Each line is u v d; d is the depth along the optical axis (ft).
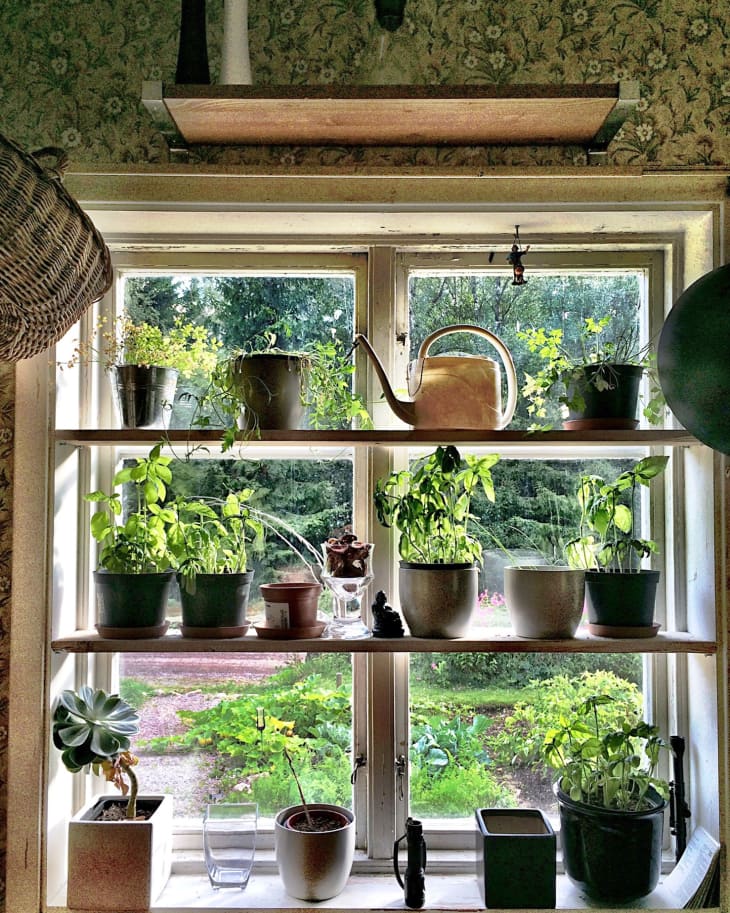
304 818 4.79
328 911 4.43
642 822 4.40
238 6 4.63
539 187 4.72
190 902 4.55
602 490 5.04
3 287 3.39
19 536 4.47
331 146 4.82
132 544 4.72
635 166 4.66
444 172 4.64
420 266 5.42
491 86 4.05
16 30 4.89
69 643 4.53
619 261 5.39
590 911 4.39
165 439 4.64
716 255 4.74
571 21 4.86
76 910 4.39
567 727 4.72
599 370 4.72
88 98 4.84
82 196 4.69
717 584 4.63
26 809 4.42
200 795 5.22
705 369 3.98
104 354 5.31
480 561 4.98
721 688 4.57
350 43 4.87
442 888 4.76
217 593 4.59
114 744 4.40
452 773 5.21
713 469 4.67
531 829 4.75
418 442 4.65
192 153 4.82
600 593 4.72
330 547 4.74
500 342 4.85
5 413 4.52
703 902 4.41
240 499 5.03
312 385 4.96
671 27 4.84
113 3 4.88
